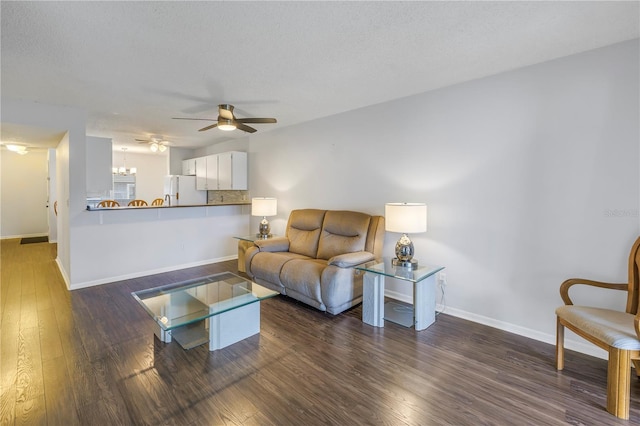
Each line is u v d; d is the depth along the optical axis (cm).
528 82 257
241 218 566
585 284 220
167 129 507
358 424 165
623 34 207
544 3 174
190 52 232
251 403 180
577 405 179
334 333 270
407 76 281
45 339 253
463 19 190
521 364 221
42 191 770
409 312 317
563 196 243
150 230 452
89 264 395
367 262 321
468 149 293
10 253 568
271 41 217
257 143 546
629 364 166
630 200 217
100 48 225
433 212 319
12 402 178
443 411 174
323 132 428
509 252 271
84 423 163
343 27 199
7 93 324
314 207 446
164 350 238
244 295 268
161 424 163
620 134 219
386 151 357
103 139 467
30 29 198
